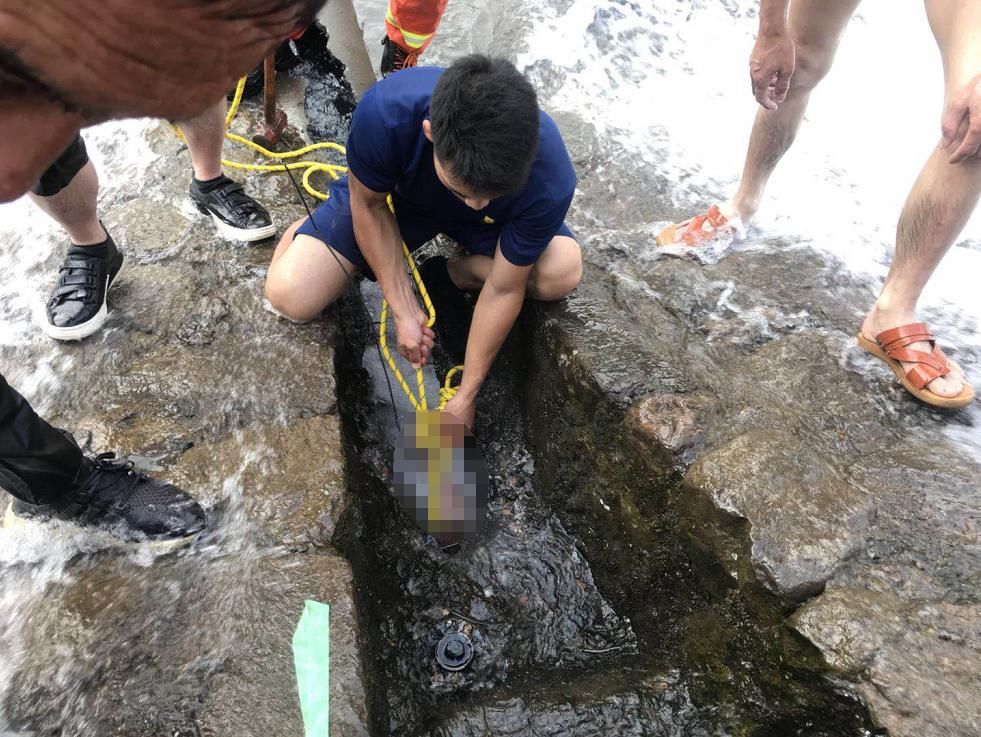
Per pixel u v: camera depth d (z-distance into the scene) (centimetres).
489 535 249
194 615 177
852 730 161
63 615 179
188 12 54
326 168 307
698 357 236
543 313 252
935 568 178
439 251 303
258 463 209
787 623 170
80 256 241
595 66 393
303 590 178
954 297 276
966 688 155
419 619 229
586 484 239
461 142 179
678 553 204
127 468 198
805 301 261
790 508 184
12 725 162
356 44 404
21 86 55
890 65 419
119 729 159
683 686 198
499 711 196
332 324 253
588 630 229
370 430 265
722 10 437
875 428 217
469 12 424
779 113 254
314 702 158
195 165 270
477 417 281
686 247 280
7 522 198
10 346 243
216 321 248
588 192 318
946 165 198
